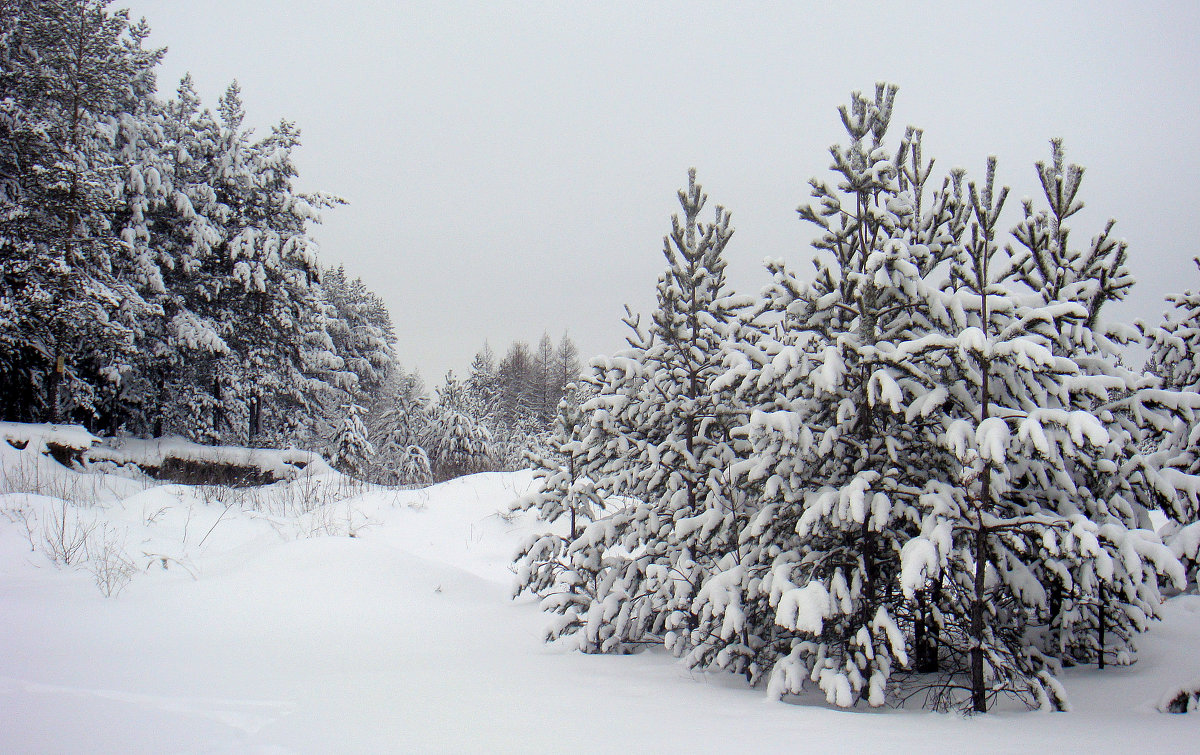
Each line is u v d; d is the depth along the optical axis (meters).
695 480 7.59
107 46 19.88
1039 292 7.19
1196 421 8.25
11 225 17.97
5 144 18.81
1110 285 7.31
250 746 3.43
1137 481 6.45
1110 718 4.89
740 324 7.96
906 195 7.29
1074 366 5.02
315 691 4.69
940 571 5.43
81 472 16.22
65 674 4.68
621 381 8.43
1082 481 6.50
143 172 22.14
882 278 5.93
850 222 6.58
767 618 6.44
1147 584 6.16
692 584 7.06
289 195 26.33
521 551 8.53
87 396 20.81
